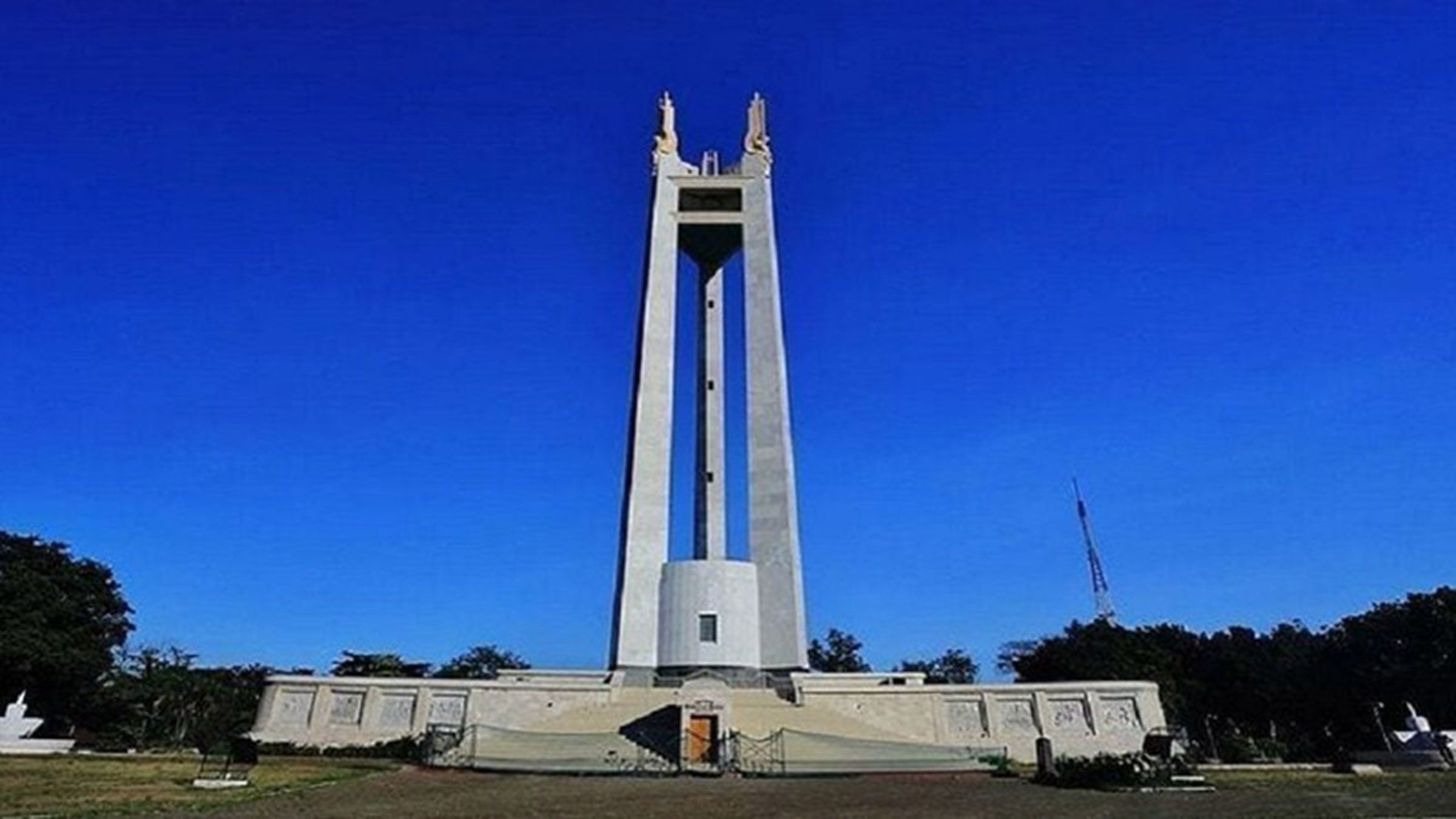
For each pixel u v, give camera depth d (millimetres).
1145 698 42062
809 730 36312
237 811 17797
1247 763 35875
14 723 36938
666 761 30453
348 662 73438
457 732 34688
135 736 58094
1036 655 73812
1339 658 72562
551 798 20703
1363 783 24266
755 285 51000
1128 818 17297
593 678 42594
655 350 49562
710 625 43812
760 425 48125
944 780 26219
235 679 72375
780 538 46000
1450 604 67688
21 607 54156
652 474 47000
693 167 55094
